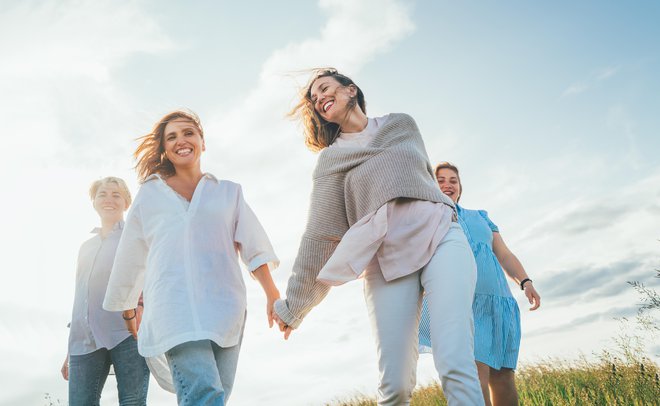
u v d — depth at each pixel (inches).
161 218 127.5
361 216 125.6
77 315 170.1
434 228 117.7
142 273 135.3
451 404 105.7
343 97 138.3
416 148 128.9
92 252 174.1
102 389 171.9
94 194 183.8
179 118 139.6
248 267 134.3
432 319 111.4
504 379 169.0
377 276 121.9
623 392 177.5
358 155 128.7
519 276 180.5
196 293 119.4
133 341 167.8
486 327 167.2
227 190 135.7
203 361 114.2
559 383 212.2
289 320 131.6
